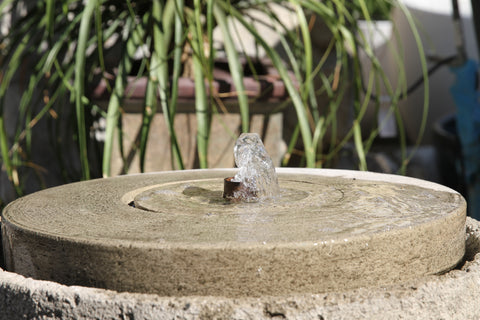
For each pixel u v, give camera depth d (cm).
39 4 192
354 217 124
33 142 216
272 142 203
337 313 112
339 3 196
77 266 117
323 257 114
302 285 114
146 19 189
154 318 112
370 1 309
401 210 127
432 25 379
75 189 146
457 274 120
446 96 379
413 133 379
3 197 214
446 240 123
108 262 116
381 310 113
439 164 333
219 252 113
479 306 122
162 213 129
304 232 118
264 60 224
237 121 197
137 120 189
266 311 111
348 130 256
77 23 199
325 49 251
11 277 121
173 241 115
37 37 211
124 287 116
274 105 200
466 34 375
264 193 137
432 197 135
